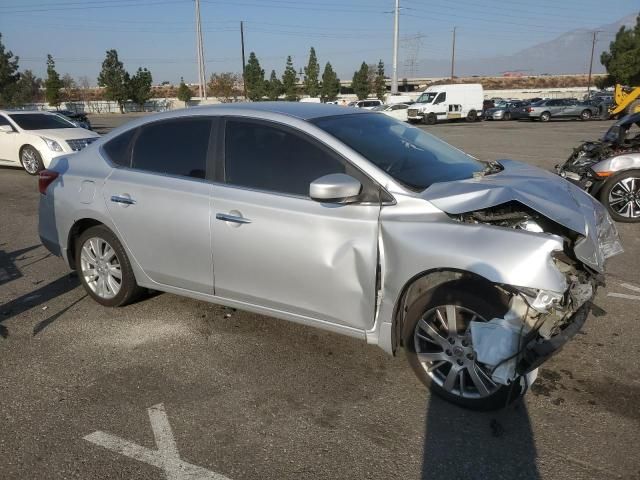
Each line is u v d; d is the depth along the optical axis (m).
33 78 68.00
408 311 3.18
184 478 2.64
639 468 2.66
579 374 3.51
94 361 3.78
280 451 2.83
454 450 2.81
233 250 3.65
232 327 4.25
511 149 16.89
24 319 4.46
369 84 72.06
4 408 3.24
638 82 56.03
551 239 2.78
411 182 3.29
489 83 85.12
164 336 4.12
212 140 3.86
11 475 2.67
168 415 3.14
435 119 35.31
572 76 88.75
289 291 3.51
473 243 2.87
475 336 2.90
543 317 2.91
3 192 10.47
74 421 3.10
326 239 3.29
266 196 3.53
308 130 3.51
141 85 61.38
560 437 2.89
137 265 4.25
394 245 3.08
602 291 4.97
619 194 7.59
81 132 13.11
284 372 3.58
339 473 2.67
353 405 3.21
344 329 3.39
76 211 4.47
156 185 4.02
